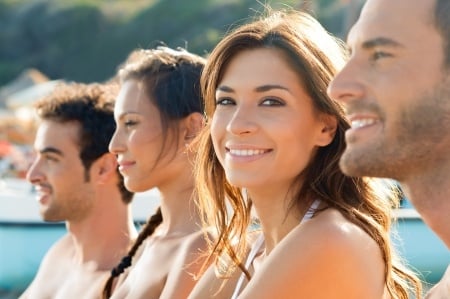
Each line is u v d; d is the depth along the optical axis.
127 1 65.56
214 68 3.33
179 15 60.72
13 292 9.03
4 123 28.86
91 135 5.23
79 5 65.69
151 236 4.55
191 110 4.29
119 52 62.91
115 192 5.23
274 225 3.35
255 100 3.22
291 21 3.29
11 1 68.25
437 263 8.34
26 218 9.00
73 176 5.23
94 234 5.23
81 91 5.34
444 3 2.32
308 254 3.07
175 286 4.02
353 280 3.04
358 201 3.31
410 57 2.35
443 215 2.37
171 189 4.29
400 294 3.37
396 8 2.38
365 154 2.39
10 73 63.41
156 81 4.29
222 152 3.31
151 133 4.27
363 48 2.43
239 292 3.55
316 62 3.22
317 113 3.24
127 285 4.38
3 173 18.61
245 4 58.38
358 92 2.41
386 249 3.18
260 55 3.24
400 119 2.35
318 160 3.29
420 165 2.36
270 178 3.22
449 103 2.31
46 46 65.31
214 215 3.66
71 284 5.27
